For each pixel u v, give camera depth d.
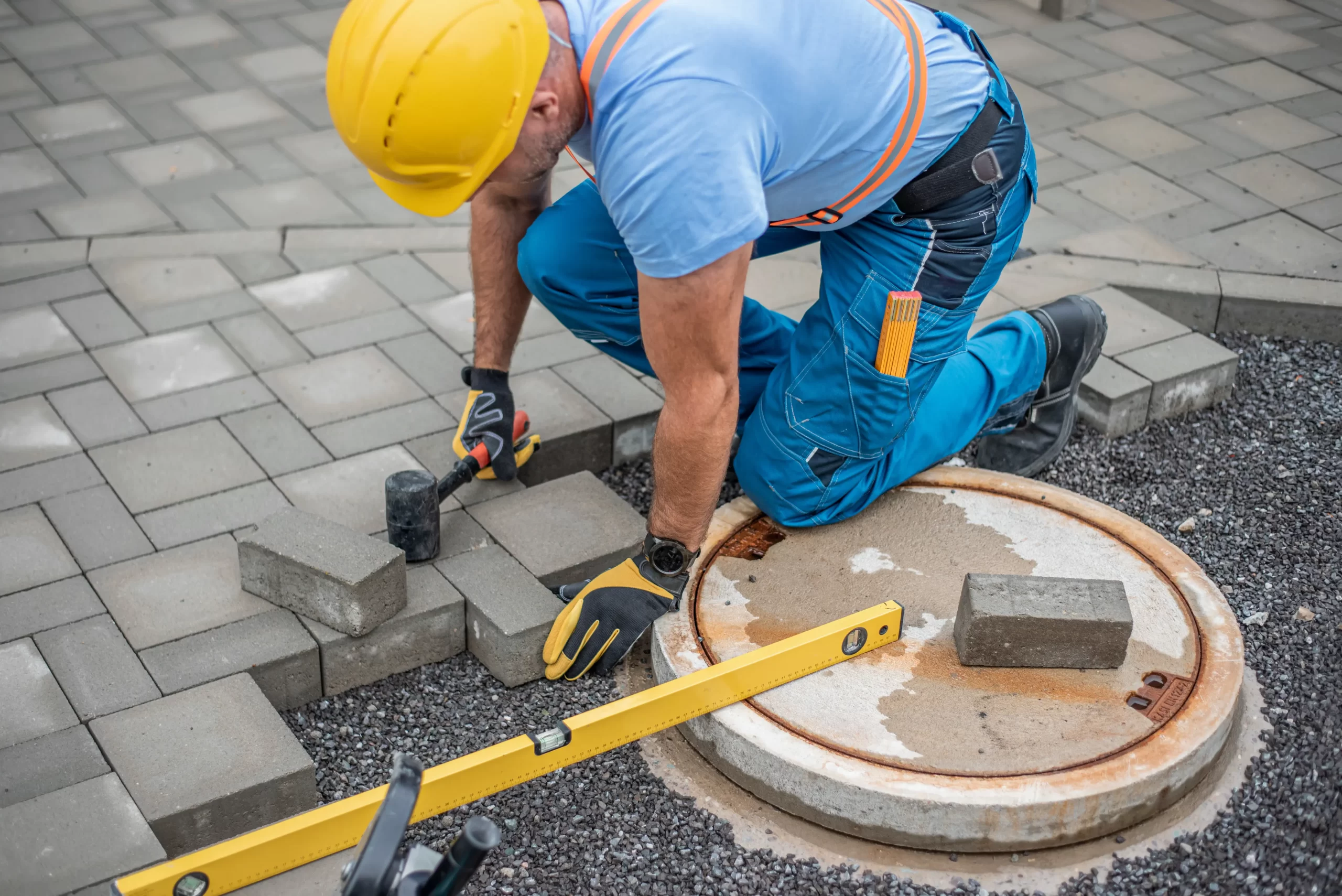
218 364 3.86
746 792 2.64
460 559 3.07
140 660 2.78
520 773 2.42
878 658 2.77
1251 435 3.88
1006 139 2.77
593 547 3.13
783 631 2.83
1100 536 3.12
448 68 2.18
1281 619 3.12
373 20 2.21
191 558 3.10
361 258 4.46
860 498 3.13
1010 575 2.78
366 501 3.31
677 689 2.54
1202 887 2.44
